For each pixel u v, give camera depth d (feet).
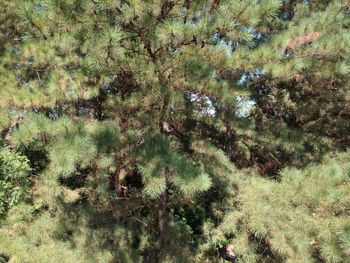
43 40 17.15
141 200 21.13
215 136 23.39
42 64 20.03
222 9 13.29
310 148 22.62
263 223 15.03
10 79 22.34
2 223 18.78
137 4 11.85
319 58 16.61
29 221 19.40
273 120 23.71
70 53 17.58
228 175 20.02
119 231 20.86
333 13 19.43
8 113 18.88
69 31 13.53
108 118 18.51
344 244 10.82
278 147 22.20
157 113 17.08
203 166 19.08
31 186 21.16
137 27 13.14
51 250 17.71
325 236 11.73
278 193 14.56
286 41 15.88
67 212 20.12
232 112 19.11
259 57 14.75
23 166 20.59
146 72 14.53
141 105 16.99
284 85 22.71
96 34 12.51
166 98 15.57
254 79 20.40
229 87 15.55
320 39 16.72
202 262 21.90
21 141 12.87
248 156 23.57
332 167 13.26
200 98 17.57
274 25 20.01
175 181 12.16
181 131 20.34
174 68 14.42
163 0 12.57
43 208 21.09
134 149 15.43
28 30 17.19
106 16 12.41
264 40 16.89
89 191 20.24
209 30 12.91
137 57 14.84
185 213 27.53
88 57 14.25
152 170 12.67
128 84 18.29
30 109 18.61
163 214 21.58
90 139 13.06
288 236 13.84
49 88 17.26
